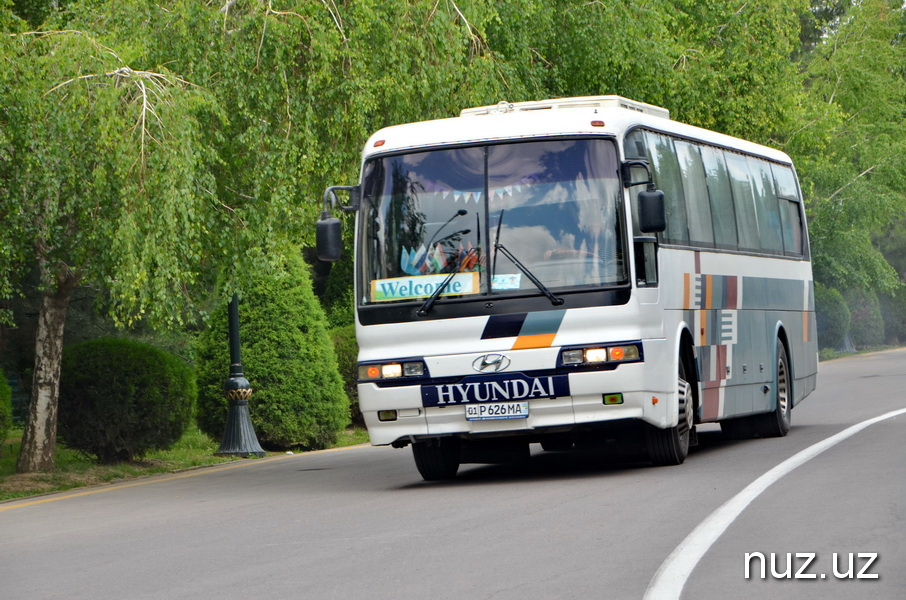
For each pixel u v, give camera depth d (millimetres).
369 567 17531
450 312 27719
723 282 33812
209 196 32250
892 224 124500
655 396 27875
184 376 41094
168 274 30266
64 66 29859
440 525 21406
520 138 28266
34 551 21703
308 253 82938
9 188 31094
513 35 45594
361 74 34219
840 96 109125
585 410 27375
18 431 59875
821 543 17734
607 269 27422
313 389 46156
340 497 27938
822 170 101250
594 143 28047
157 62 32969
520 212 27891
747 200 37156
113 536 23078
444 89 36656
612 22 50594
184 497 30547
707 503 22156
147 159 29969
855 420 41250
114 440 39656
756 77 65312
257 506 26984
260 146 33469
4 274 32781
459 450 30984
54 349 37688
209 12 32750
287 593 15977
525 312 27422
